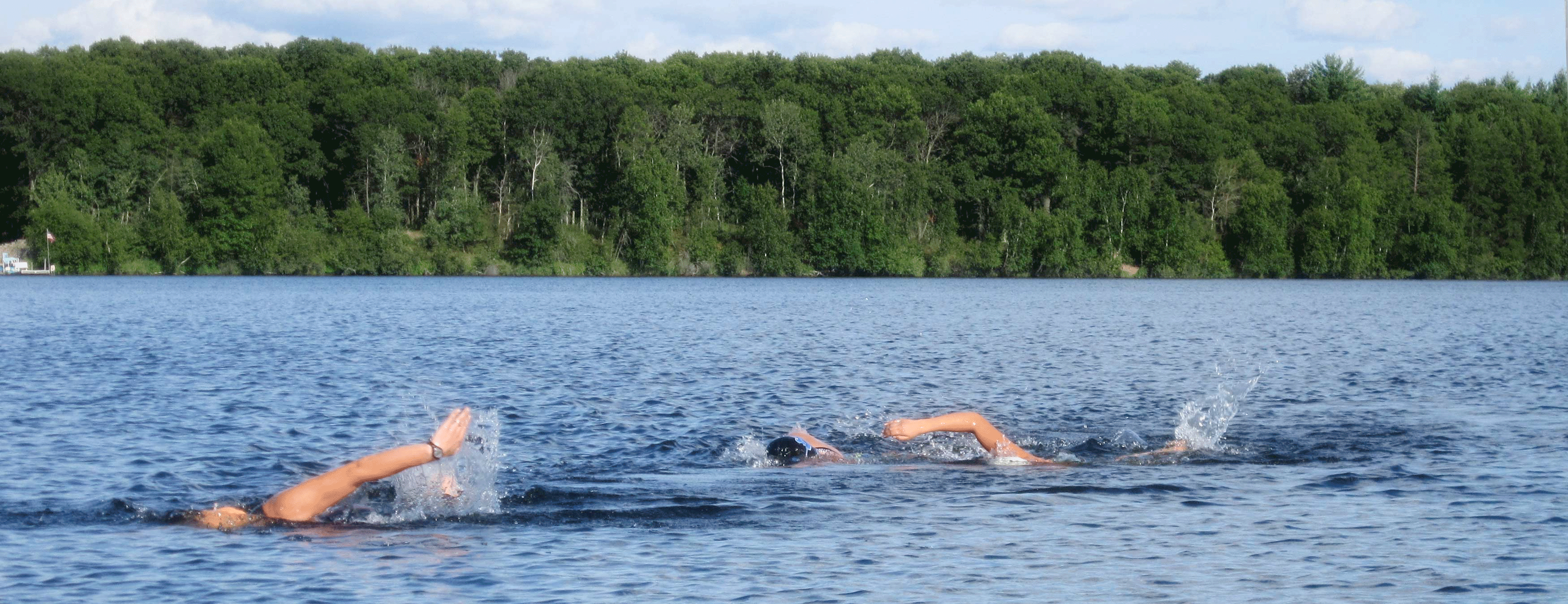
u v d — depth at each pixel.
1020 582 8.58
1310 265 124.06
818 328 41.25
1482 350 32.47
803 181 129.38
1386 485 11.95
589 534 9.95
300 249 117.31
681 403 19.78
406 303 62.00
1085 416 18.73
